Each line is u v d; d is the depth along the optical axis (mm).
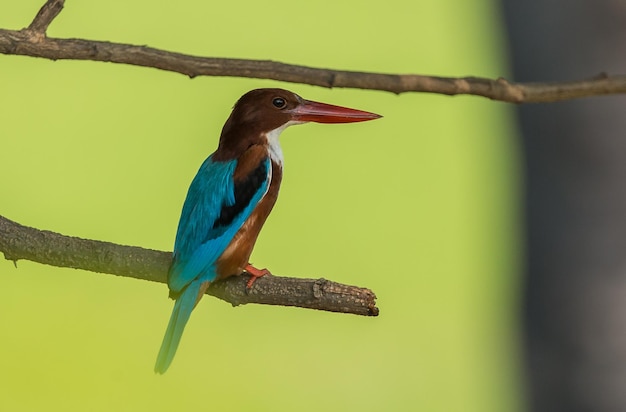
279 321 14164
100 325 13289
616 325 10336
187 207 6340
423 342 15383
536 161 10508
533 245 10664
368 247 17703
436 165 19359
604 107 10039
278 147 6781
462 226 18547
